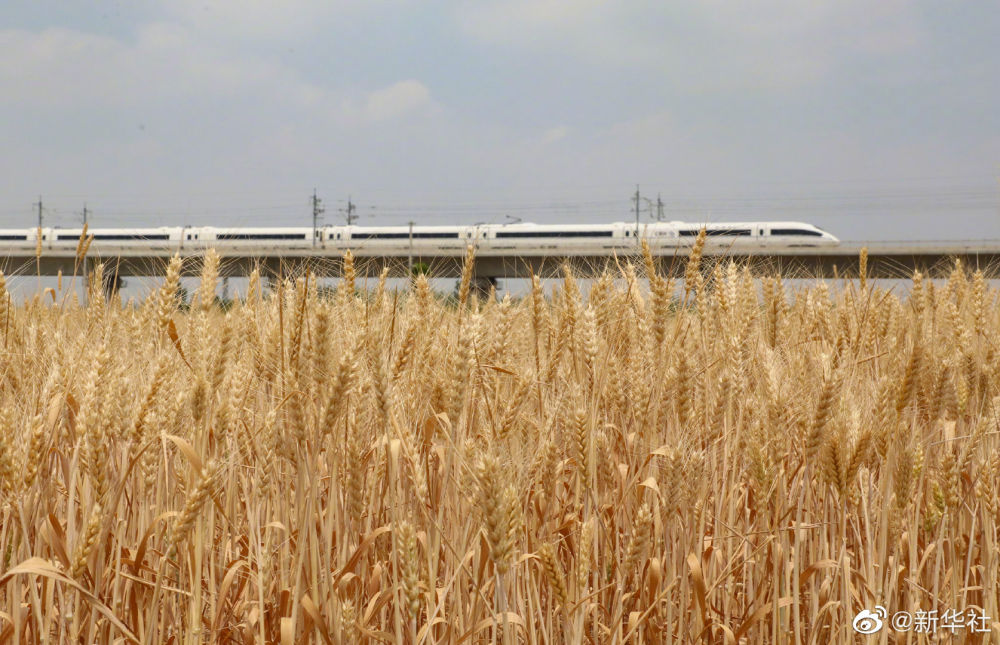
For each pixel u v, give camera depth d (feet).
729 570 12.51
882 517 11.65
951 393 14.43
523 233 242.99
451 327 13.84
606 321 14.11
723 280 15.42
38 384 12.11
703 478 12.01
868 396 14.01
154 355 13.52
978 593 13.92
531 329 15.37
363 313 11.65
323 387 10.13
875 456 12.86
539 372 13.34
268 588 11.58
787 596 11.91
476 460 9.80
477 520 10.03
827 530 13.32
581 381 12.67
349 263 12.84
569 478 13.71
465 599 11.67
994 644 12.42
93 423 9.52
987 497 12.44
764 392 12.91
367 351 10.73
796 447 13.74
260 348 12.35
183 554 10.94
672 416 13.57
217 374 11.07
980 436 12.80
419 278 14.34
